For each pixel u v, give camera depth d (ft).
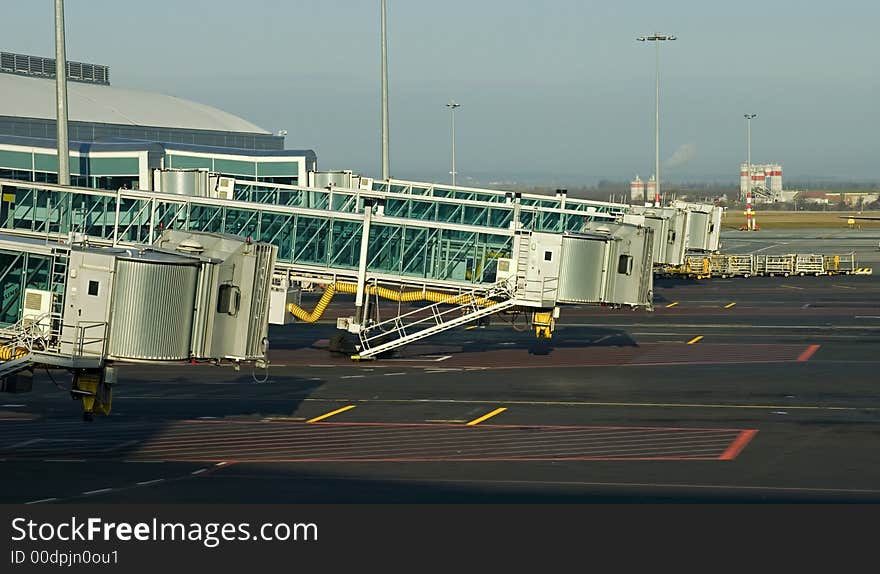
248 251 143.64
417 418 159.43
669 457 133.18
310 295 343.05
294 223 225.76
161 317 134.51
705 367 208.23
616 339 250.98
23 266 138.92
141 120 475.72
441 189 355.15
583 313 309.42
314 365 213.25
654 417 159.63
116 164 339.77
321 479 121.39
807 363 212.23
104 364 134.62
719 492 115.34
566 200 351.46
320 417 160.04
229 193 281.13
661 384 189.06
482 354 228.22
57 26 239.71
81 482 119.75
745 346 237.66
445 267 224.53
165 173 284.61
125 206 245.04
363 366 212.02
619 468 127.13
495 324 280.31
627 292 219.82
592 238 215.51
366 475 123.44
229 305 142.00
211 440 143.43
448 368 208.85
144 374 200.64
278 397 176.86
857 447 138.62
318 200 328.49
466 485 118.42
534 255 215.72
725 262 444.55
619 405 169.48
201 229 230.27
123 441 142.31
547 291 215.72
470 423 155.63
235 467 127.54
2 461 130.41
